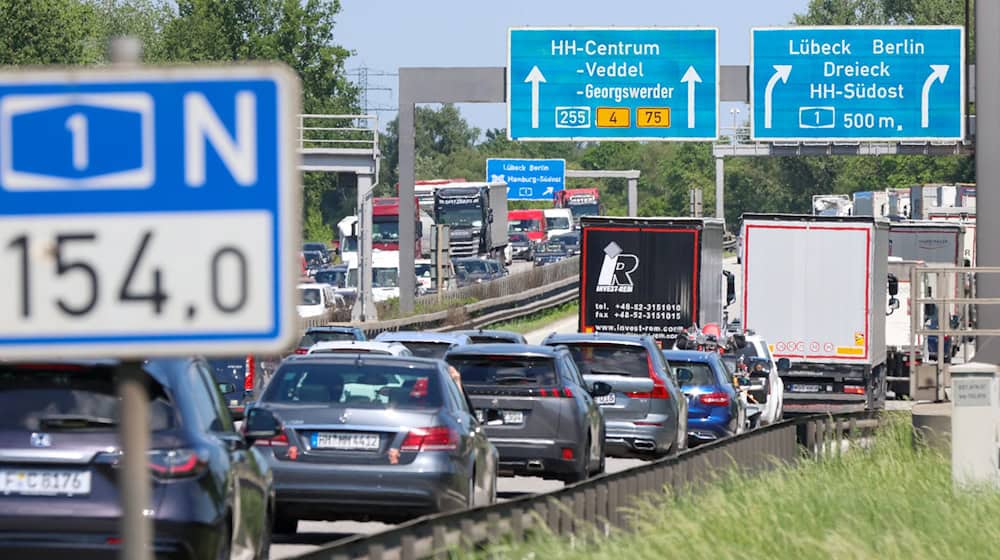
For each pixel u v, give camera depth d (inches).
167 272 377.4
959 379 1713.8
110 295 377.1
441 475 1362.0
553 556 1004.6
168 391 944.9
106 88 376.5
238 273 377.7
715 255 3759.8
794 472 1681.8
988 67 3102.9
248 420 1107.9
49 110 376.2
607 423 2213.3
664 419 2212.1
